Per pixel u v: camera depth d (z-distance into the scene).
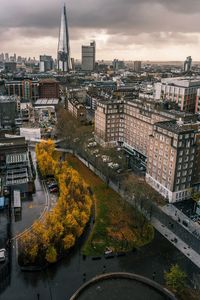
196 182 154.25
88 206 129.12
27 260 100.62
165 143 147.38
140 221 126.62
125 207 139.00
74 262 104.75
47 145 194.62
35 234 104.38
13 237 117.56
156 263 105.75
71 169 160.38
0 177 166.38
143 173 182.62
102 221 129.75
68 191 132.88
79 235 114.94
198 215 136.62
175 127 149.75
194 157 146.62
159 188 157.25
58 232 106.56
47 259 100.06
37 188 159.50
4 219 130.62
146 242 117.19
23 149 185.62
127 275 86.62
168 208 143.62
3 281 95.31
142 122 199.75
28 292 91.31
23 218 131.25
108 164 184.12
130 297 80.12
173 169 143.75
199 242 118.44
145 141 199.75
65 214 117.19
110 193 154.88
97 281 85.12
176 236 121.62
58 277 97.62
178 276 91.06
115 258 107.88
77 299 78.94
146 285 84.50
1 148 180.38
